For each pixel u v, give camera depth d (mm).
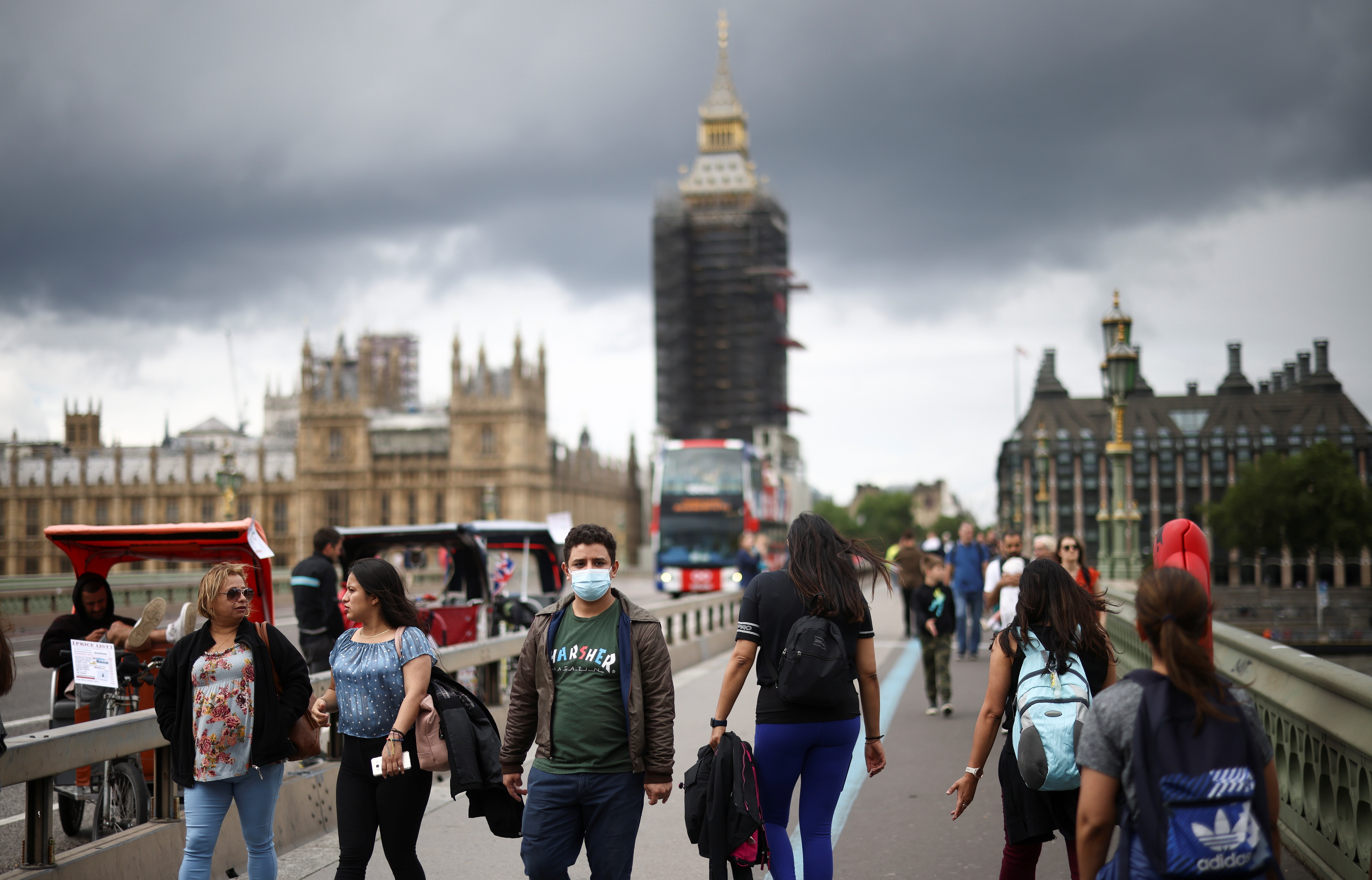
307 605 10461
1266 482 116438
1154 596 3611
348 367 171750
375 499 135750
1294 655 7285
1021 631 5297
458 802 8961
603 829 5191
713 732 5527
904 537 21438
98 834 7379
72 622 8906
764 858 5387
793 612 5500
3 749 5270
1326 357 163125
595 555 5234
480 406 134125
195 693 5605
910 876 6840
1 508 141125
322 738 10547
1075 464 156750
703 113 182625
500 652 11508
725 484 43250
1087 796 3648
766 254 170375
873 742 5672
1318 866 6473
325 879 6812
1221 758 3455
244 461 142500
